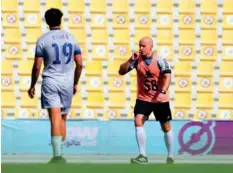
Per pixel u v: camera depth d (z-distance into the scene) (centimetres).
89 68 3859
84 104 3853
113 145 3847
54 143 2931
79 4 3862
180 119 3859
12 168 2327
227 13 3859
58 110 2961
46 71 2973
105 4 3862
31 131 3838
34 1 3859
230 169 2328
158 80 3253
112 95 3862
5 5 3856
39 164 2428
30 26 3859
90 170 2303
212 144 3862
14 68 3859
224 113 3862
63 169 2312
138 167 2369
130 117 3862
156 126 3828
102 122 3847
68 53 2984
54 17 2995
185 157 3684
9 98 3850
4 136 3838
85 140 3847
